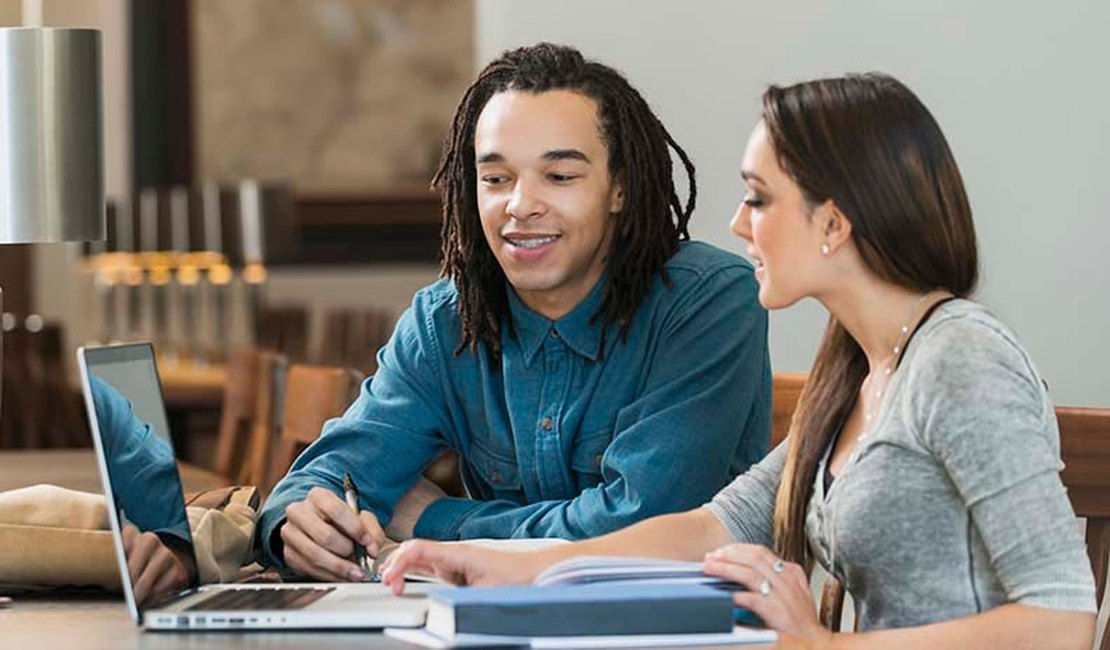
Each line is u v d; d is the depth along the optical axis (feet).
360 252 48.42
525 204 10.86
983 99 16.08
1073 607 8.15
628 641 7.82
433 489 11.85
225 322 38.42
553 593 7.98
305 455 11.75
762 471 9.81
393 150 48.88
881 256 8.66
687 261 11.39
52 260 44.60
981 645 8.13
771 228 8.80
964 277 8.75
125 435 8.90
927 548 8.55
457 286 11.49
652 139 11.18
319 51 48.34
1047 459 8.27
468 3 49.44
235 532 10.40
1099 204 15.21
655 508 10.83
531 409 11.37
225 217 36.68
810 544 9.11
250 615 8.49
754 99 18.39
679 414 10.98
